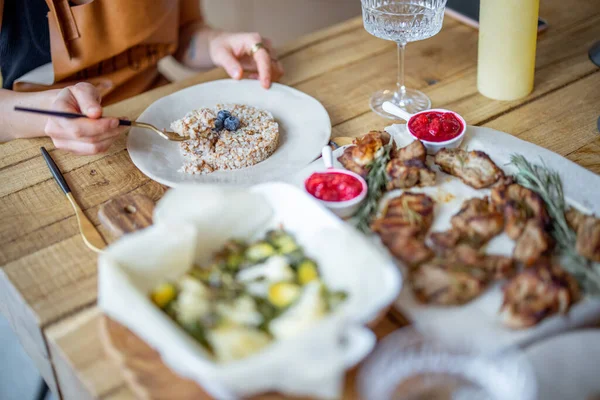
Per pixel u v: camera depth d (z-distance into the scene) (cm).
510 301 95
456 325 94
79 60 174
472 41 184
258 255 102
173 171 136
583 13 193
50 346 106
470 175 122
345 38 191
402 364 87
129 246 94
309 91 167
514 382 84
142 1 175
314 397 87
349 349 82
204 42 204
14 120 151
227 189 104
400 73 157
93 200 132
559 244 108
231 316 91
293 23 337
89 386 93
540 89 161
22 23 178
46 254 118
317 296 89
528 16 145
